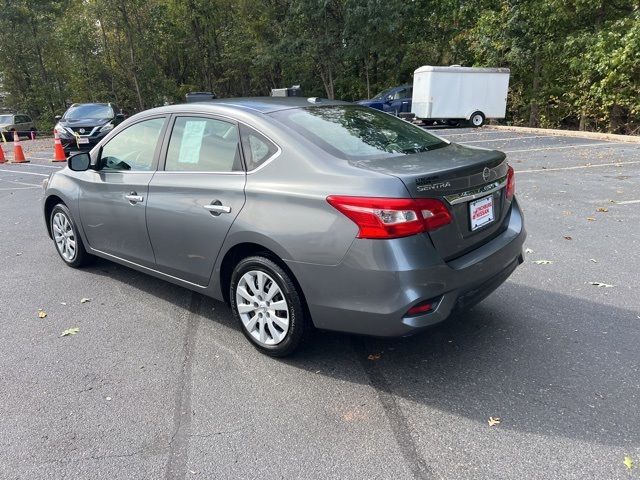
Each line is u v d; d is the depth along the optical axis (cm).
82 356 357
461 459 249
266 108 369
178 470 247
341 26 2658
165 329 397
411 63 2845
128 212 425
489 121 2362
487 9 2270
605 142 1467
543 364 330
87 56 2981
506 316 398
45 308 439
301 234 304
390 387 312
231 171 353
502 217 356
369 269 283
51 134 3403
